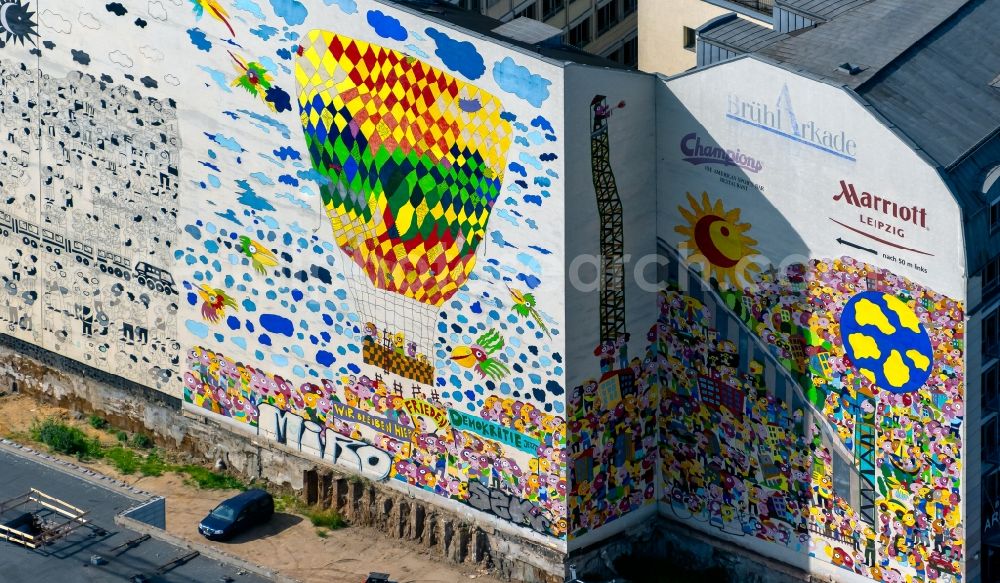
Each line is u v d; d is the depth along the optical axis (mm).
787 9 109250
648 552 113000
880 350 100250
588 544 110062
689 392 108750
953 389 98312
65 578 94375
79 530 98250
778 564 108188
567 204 102688
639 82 103438
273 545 115250
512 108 102688
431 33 104375
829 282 101062
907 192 96812
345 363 114812
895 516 102625
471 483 111750
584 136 102188
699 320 106938
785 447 105750
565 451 107062
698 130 103438
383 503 115250
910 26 105312
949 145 97875
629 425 109562
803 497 105938
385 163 108812
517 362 107312
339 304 113625
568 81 100375
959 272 96188
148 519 100312
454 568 112750
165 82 116562
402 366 112250
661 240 106938
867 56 103000
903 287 98438
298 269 114688
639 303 107562
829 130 98625
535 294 105188
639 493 111375
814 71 101688
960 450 99125
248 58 112375
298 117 111438
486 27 107500
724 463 108625
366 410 114938
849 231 99500
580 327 105500
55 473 103688
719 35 108750
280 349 117375
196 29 114000
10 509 100250
